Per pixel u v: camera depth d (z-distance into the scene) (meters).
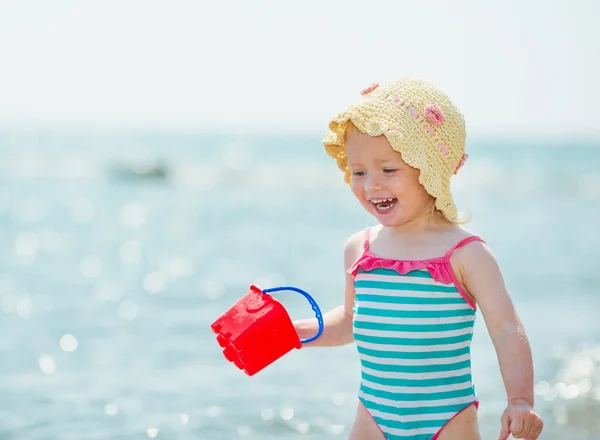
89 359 6.32
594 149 65.44
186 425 4.79
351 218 17.42
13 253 12.27
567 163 44.69
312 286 9.33
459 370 3.11
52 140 60.38
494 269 3.09
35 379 5.75
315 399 5.38
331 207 19.95
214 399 5.33
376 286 3.19
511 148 67.94
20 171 29.75
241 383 5.74
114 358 6.35
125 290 9.29
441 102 3.27
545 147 70.62
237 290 9.23
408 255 3.18
